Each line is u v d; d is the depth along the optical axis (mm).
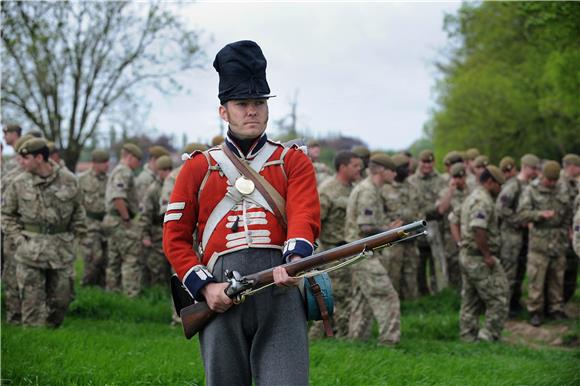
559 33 18594
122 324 13180
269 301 5055
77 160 25062
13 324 11742
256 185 5137
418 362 9914
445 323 13836
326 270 4910
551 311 15078
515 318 15539
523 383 9133
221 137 13359
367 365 9195
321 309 5137
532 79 36500
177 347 9977
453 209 16328
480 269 12562
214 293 4945
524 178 15586
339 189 12719
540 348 12969
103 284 17016
